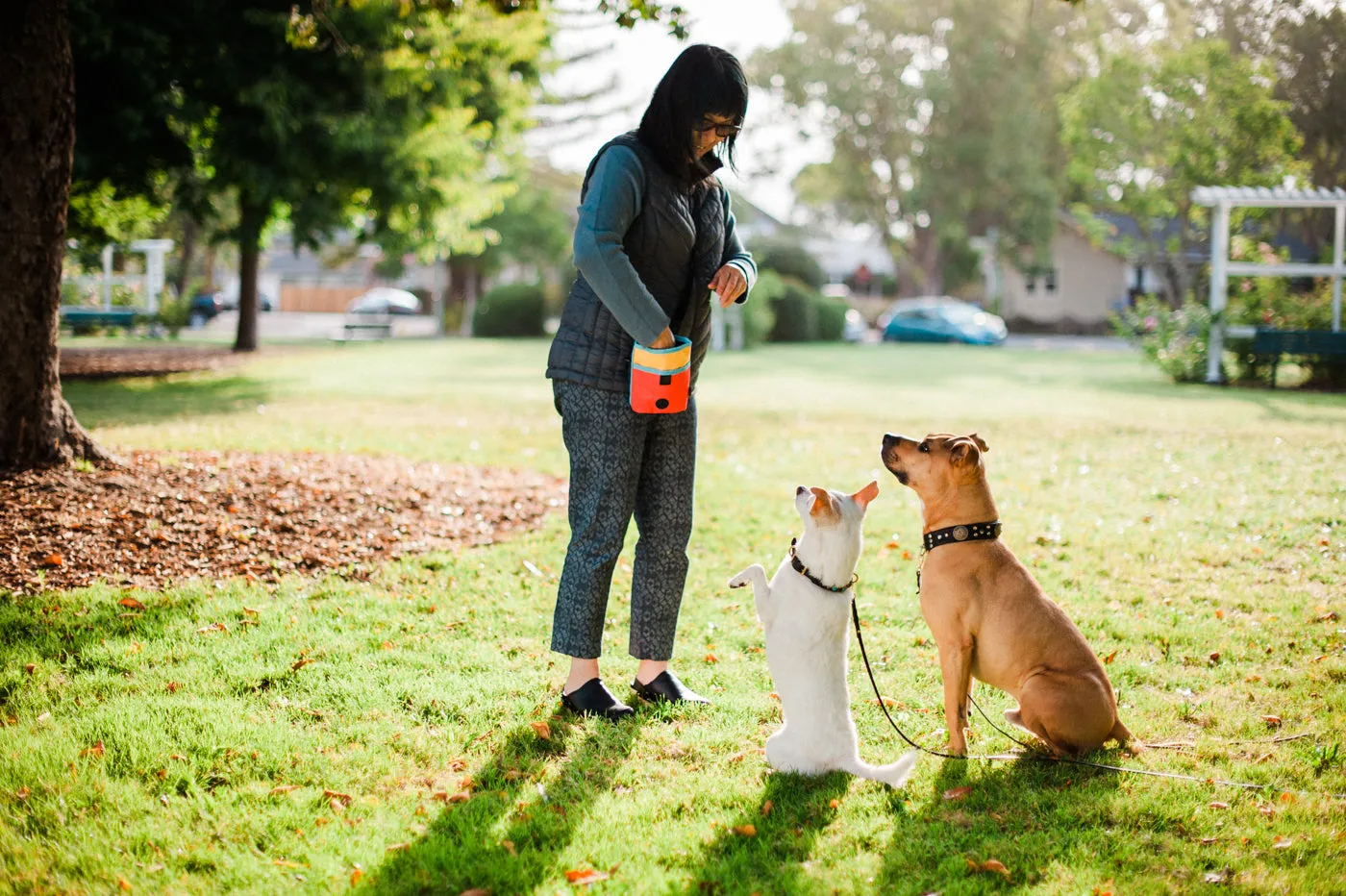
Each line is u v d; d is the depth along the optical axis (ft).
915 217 146.61
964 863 8.04
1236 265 51.13
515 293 106.01
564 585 11.18
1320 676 12.24
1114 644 13.60
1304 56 52.39
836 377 57.93
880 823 8.79
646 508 11.59
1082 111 63.93
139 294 95.50
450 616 14.39
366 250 141.38
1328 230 59.26
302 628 13.51
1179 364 52.85
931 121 139.03
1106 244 70.44
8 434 18.48
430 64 43.01
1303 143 55.01
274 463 22.85
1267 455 27.50
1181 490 23.04
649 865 8.04
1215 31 54.90
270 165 43.57
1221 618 14.52
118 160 42.73
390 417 35.70
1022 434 32.94
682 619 14.70
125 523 16.72
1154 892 7.63
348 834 8.54
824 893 7.66
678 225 10.65
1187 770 9.78
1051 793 9.25
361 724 10.73
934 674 12.58
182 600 14.11
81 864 7.96
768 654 9.74
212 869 8.02
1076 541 18.80
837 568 9.52
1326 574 16.47
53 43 18.42
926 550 10.46
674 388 10.36
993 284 139.74
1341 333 47.70
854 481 25.34
